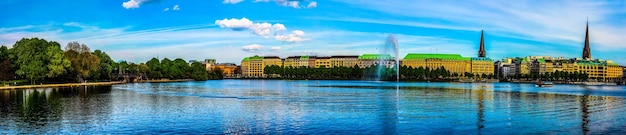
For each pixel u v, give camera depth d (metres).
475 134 60.41
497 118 75.00
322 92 153.88
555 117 76.50
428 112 83.31
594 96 140.62
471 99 118.88
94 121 70.12
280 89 178.88
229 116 76.38
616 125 67.69
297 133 60.84
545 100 117.50
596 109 91.00
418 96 132.00
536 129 64.00
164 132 61.22
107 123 68.19
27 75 176.62
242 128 64.38
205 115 77.62
